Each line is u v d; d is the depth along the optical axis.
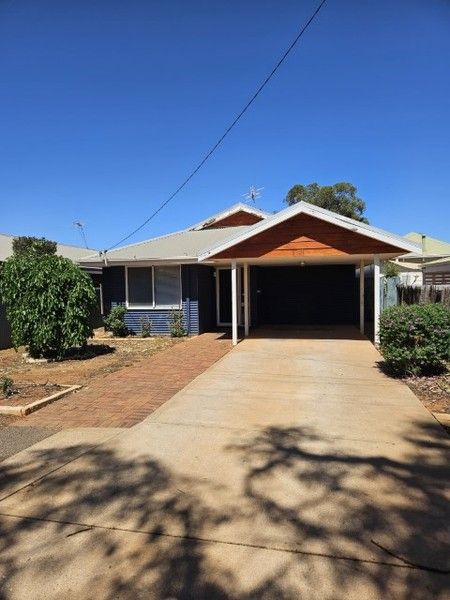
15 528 3.35
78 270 10.92
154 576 2.78
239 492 3.78
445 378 7.45
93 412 6.15
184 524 3.33
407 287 14.65
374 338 11.73
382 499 3.61
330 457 4.44
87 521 3.41
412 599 2.53
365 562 2.85
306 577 2.73
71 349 11.88
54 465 4.41
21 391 7.23
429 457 4.41
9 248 23.12
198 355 10.47
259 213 20.48
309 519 3.35
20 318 10.51
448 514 3.38
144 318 14.87
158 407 6.29
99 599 2.59
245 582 2.70
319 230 11.12
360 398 6.55
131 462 4.43
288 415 5.83
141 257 14.14
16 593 2.66
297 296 17.03
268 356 10.09
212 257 11.77
